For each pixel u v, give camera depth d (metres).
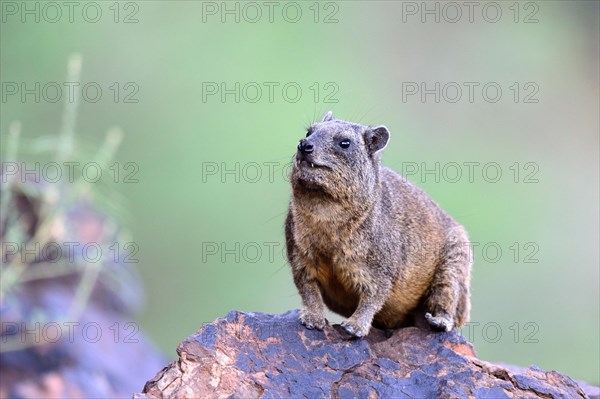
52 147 12.25
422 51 31.42
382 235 9.77
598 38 33.31
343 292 10.11
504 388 8.47
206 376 8.36
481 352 25.23
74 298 14.14
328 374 8.63
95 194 12.54
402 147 29.14
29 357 12.77
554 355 25.80
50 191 12.27
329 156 9.49
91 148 20.92
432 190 28.27
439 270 10.40
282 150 27.52
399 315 10.45
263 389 8.27
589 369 25.61
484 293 26.47
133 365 14.27
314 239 9.62
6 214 12.14
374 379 8.63
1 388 12.18
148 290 25.67
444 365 8.85
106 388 13.04
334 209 9.52
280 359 8.76
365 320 9.55
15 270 11.68
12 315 12.95
